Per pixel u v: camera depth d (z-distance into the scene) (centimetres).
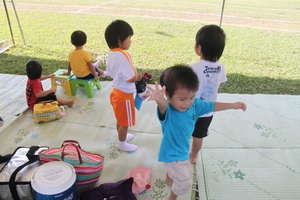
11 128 259
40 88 279
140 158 225
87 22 650
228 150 235
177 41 516
